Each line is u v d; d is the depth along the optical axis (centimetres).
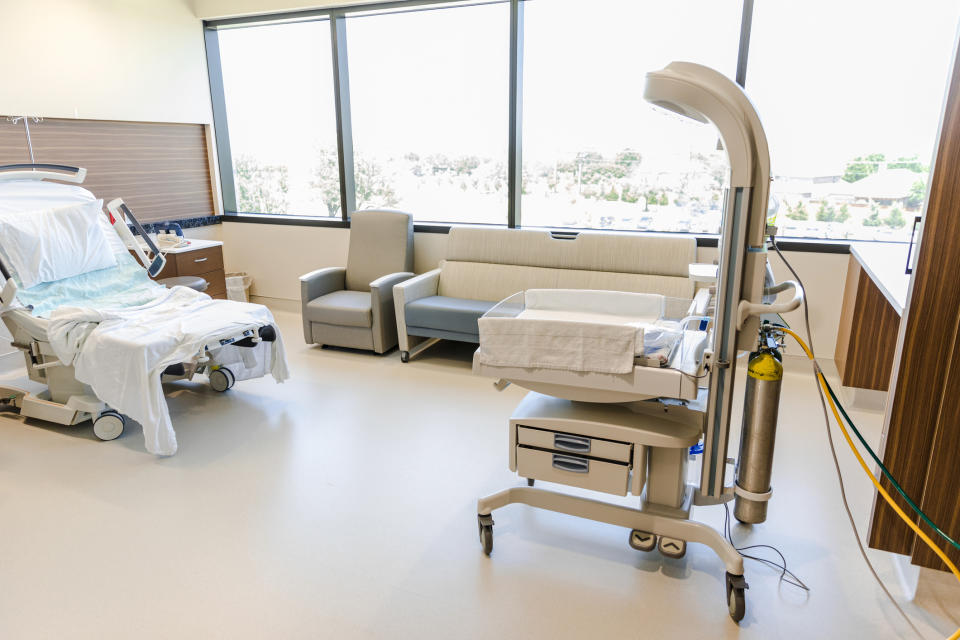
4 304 297
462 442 296
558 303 222
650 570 204
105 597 192
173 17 484
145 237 358
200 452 287
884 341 321
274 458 281
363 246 466
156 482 260
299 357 424
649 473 204
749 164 161
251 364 349
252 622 182
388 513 237
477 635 177
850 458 279
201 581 199
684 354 189
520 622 181
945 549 177
